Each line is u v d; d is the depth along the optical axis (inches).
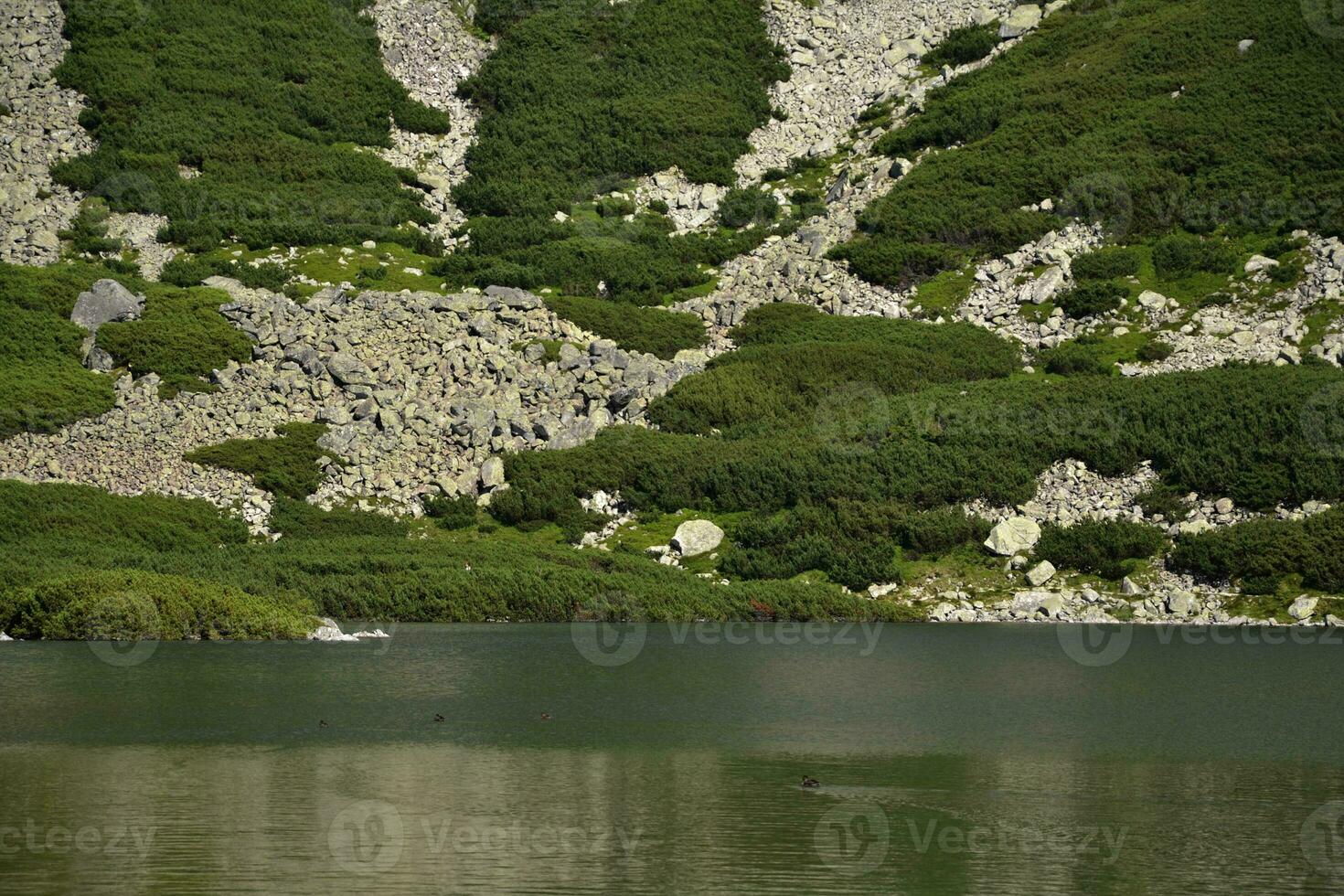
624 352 3380.9
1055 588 2541.8
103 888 1017.5
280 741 1513.3
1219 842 1166.3
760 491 2861.7
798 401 3243.1
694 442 3070.9
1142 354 3444.9
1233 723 1653.5
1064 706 1755.7
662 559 2704.2
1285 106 4254.4
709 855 1119.6
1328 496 2635.3
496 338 3336.6
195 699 1742.1
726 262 4200.3
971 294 3838.6
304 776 1357.0
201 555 2532.0
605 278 4013.3
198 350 3243.1
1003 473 2834.6
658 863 1095.0
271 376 3176.7
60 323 3331.7
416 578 2466.8
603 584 2487.7
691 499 2901.1
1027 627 2396.7
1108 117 4431.6
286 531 2733.8
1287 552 2491.4
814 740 1558.8
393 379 3169.3
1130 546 2596.0
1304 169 4023.1
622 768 1409.9
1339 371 3144.7
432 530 2802.7
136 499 2736.2
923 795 1314.0
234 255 4055.1
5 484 2691.9
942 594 2551.7
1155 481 2785.4
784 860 1108.5
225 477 2864.2
